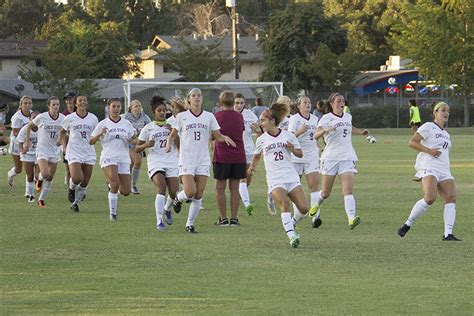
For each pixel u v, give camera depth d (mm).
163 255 31156
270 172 33156
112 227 38688
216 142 39312
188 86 118875
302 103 39938
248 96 124688
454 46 154250
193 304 23469
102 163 41188
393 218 41562
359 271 28031
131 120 49688
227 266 28984
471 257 30578
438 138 34375
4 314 22359
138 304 23469
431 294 24578
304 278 26922
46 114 46625
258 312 22516
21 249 32531
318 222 38312
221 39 179250
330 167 38031
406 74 175125
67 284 26109
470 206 45781
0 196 52156
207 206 47031
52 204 48125
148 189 56156
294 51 172875
